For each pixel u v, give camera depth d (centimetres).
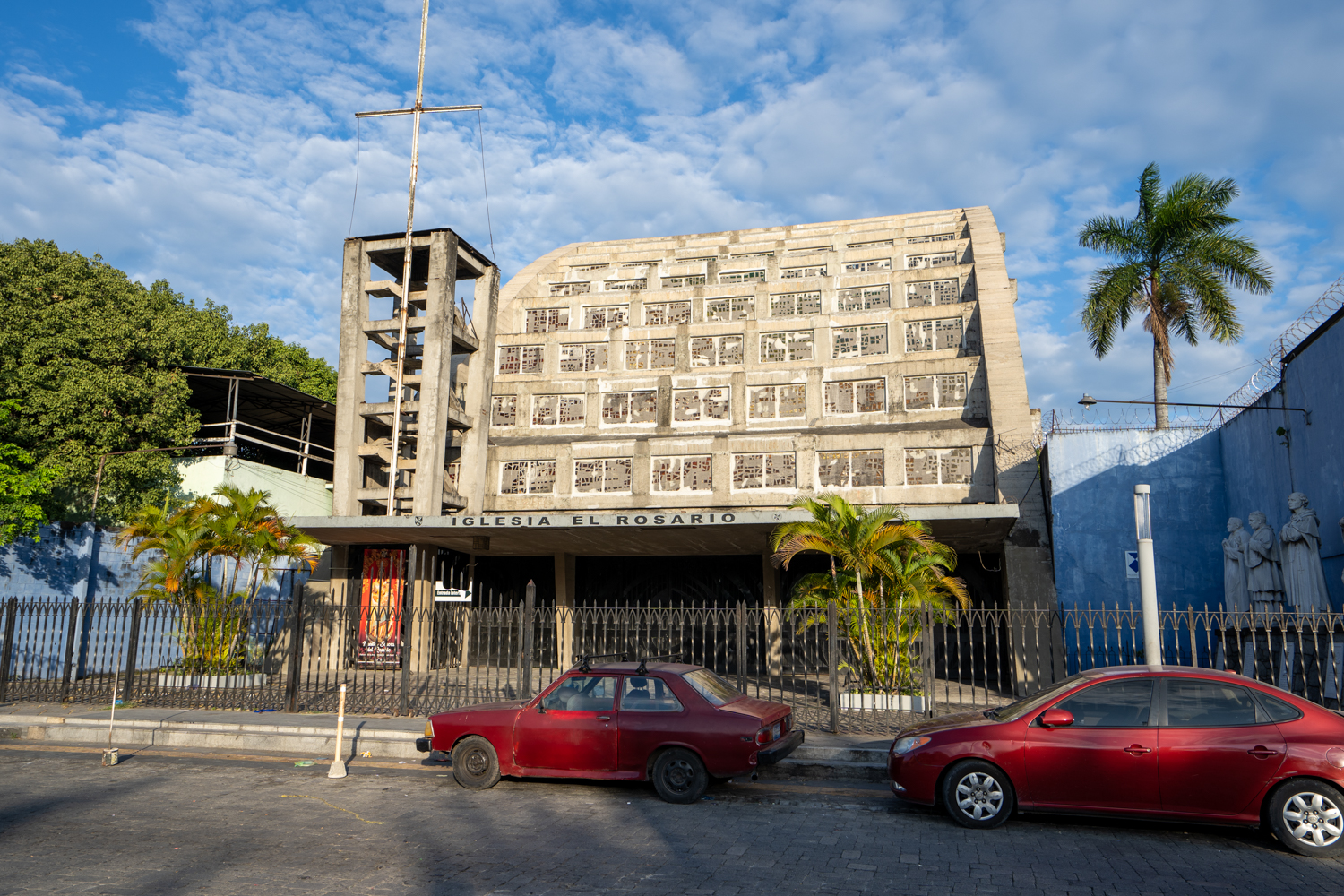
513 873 693
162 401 2702
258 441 3088
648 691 1014
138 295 2909
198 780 1084
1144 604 1193
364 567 2642
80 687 1853
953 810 855
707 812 921
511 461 3125
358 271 2908
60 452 2484
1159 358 2866
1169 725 809
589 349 3372
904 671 1691
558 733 1010
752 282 3456
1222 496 2242
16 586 2139
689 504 2938
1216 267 2844
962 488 2686
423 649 2520
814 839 807
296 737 1317
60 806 938
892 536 1667
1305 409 1794
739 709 997
